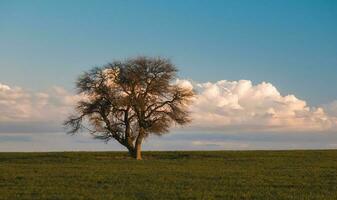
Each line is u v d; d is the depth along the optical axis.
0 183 36.62
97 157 74.19
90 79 73.56
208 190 33.53
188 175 42.47
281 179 39.94
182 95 73.75
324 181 38.59
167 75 73.56
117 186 35.00
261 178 40.44
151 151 85.38
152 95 73.81
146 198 29.88
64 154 80.50
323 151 79.69
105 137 74.38
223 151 83.69
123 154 80.94
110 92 72.50
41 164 57.75
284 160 63.25
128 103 71.56
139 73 72.69
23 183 36.66
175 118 73.81
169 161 62.88
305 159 64.75
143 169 49.09
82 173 43.97
